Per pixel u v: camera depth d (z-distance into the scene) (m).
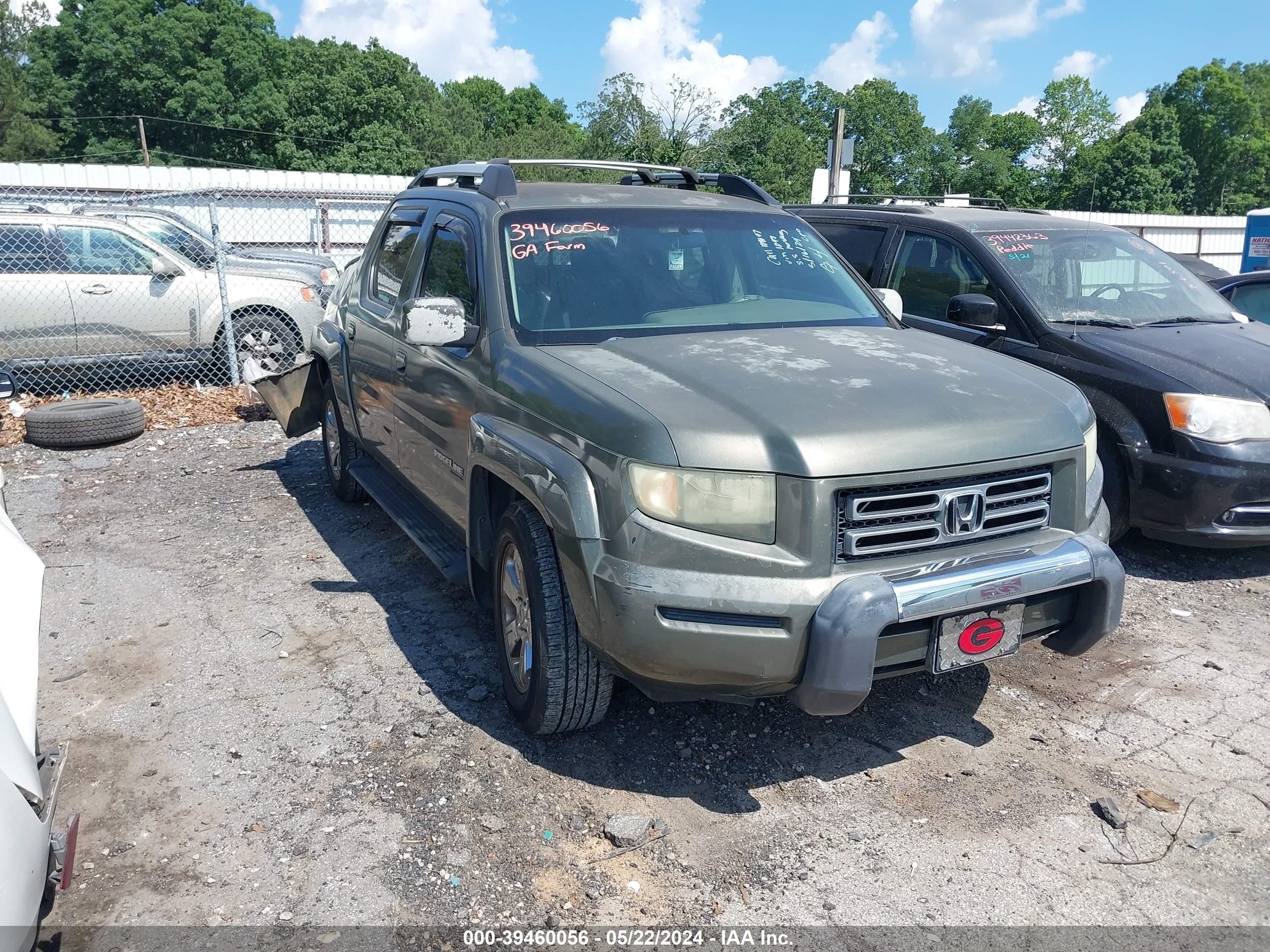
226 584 5.23
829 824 3.20
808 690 2.92
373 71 68.88
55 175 27.25
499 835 3.13
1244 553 5.69
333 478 6.66
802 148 53.56
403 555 5.66
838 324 4.22
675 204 4.62
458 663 4.28
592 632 3.12
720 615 2.93
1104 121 81.50
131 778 3.45
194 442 8.37
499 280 3.96
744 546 2.93
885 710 3.92
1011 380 3.49
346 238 22.83
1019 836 3.15
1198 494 5.00
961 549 3.12
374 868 2.97
